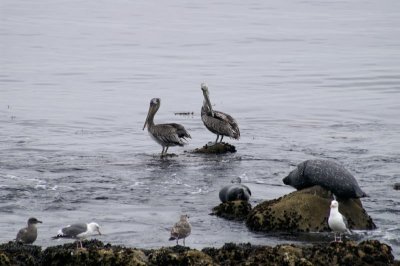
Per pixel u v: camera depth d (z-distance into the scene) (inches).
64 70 2021.4
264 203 834.8
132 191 940.6
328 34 2827.3
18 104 1544.0
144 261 643.5
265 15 3410.4
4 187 939.3
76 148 1181.1
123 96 1676.9
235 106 1565.0
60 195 914.1
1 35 2662.4
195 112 1518.2
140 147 1202.0
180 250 676.7
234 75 1983.3
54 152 1147.3
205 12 3516.2
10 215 837.8
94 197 911.7
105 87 1790.1
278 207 804.0
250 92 1733.5
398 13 3511.3
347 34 2824.8
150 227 805.2
